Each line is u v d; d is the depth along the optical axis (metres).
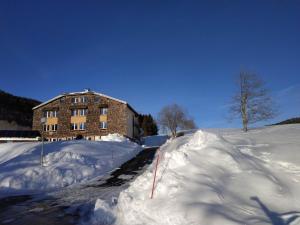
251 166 11.05
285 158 12.23
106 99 51.25
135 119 57.59
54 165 20.47
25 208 12.35
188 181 9.48
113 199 11.20
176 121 64.38
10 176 17.86
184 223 7.52
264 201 8.88
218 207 8.06
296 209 8.64
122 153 29.23
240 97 39.31
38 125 53.41
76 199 13.85
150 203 8.93
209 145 12.64
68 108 52.59
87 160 23.02
